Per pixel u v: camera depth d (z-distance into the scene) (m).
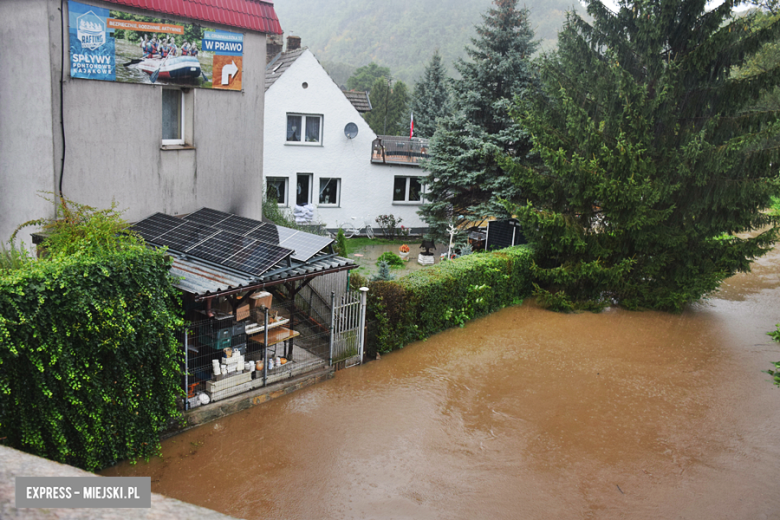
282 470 8.23
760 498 8.22
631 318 16.36
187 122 12.33
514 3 21.94
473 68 22.39
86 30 9.98
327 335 12.21
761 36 14.70
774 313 17.80
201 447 8.64
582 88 17.09
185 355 8.91
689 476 8.72
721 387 12.00
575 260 16.88
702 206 15.84
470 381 11.66
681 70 15.62
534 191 17.38
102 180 10.74
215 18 12.09
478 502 7.83
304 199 26.41
